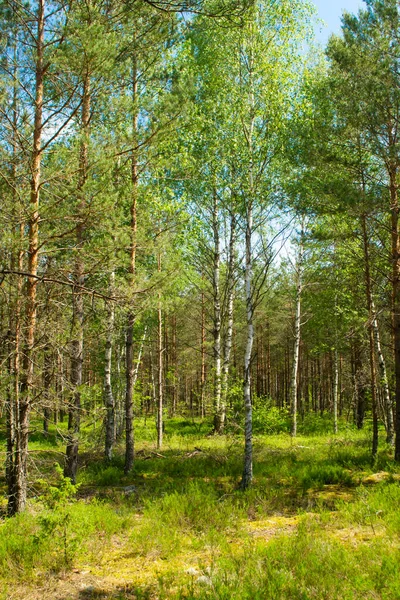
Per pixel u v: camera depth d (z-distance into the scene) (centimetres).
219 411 1703
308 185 1160
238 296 2148
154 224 1184
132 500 903
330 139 1171
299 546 544
